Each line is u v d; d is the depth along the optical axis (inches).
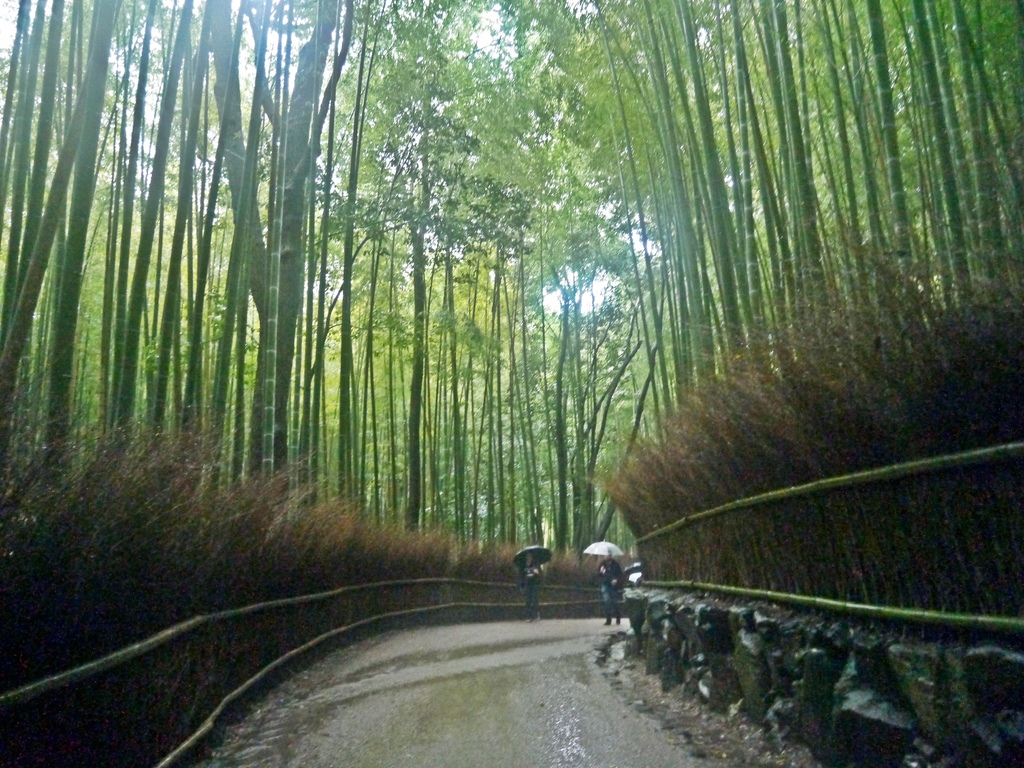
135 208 522.6
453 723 225.3
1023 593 128.0
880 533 160.2
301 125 462.9
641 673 300.4
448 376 765.3
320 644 343.6
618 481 376.5
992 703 127.6
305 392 437.1
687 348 370.0
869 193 269.1
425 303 652.7
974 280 147.2
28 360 191.6
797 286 216.7
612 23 415.5
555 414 938.1
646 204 575.8
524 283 815.7
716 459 241.3
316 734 217.5
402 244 671.1
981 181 175.0
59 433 155.3
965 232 203.9
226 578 229.8
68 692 137.5
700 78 313.9
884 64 229.3
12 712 120.4
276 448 399.2
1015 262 139.6
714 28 358.9
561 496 812.0
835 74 291.3
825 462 179.3
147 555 169.5
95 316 508.1
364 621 418.0
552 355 954.1
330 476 458.6
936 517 144.6
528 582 623.5
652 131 442.3
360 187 570.6
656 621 290.5
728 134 310.7
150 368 368.8
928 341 146.3
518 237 589.3
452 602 590.6
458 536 661.9
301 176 437.1
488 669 315.3
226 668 228.1
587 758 188.9
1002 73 281.9
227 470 274.4
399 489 862.5
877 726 150.7
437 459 825.5
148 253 243.1
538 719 227.5
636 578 504.4
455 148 539.8
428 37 506.6
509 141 607.8
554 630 500.4
